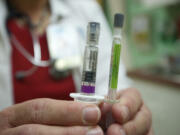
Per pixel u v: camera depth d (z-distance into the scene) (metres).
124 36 0.79
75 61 0.36
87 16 0.44
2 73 0.33
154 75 0.53
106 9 0.77
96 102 0.15
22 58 0.34
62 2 0.44
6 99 0.33
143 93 0.57
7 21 0.36
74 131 0.14
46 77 0.34
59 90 0.34
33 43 0.35
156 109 0.54
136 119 0.18
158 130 0.54
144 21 0.75
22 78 0.33
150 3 0.69
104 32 0.43
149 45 0.75
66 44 0.37
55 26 0.39
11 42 0.35
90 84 0.16
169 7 0.69
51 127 0.14
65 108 0.14
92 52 0.15
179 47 0.67
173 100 0.49
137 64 0.78
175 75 0.52
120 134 0.16
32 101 0.16
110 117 0.17
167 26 0.70
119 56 0.16
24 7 0.38
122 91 0.22
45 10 0.41
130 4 0.78
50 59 0.35
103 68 0.40
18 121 0.16
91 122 0.14
